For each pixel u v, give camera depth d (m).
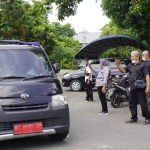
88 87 11.65
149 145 5.90
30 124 5.33
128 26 12.56
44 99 5.48
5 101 5.21
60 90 5.84
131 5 11.59
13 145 5.92
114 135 6.66
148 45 12.77
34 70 6.09
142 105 7.56
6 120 5.16
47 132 5.49
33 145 5.90
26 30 21.03
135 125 7.61
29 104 5.32
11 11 18.62
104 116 8.81
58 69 6.60
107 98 11.54
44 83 5.70
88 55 15.45
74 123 7.88
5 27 18.20
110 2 12.45
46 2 13.65
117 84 10.20
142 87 7.43
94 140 6.25
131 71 7.59
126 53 25.61
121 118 8.52
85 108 10.21
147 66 7.93
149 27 12.12
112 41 12.94
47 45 26.53
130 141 6.18
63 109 5.66
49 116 5.48
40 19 24.17
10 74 5.83
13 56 6.17
